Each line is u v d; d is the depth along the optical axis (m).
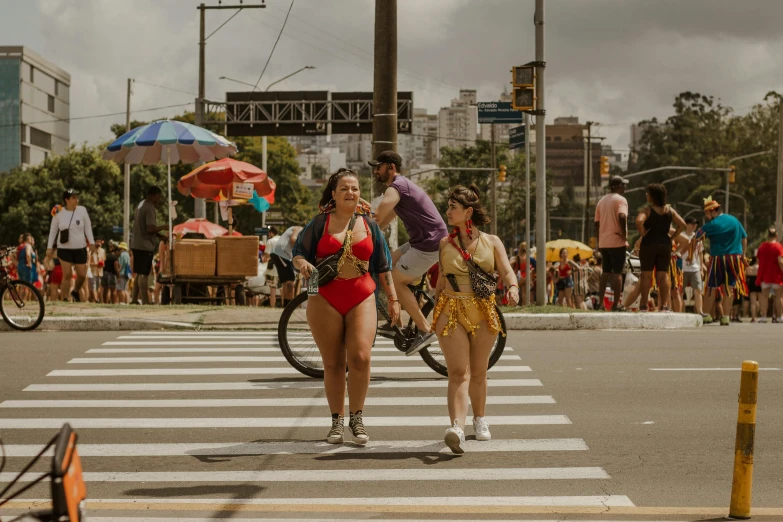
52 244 22.00
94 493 7.93
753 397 7.20
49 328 17.78
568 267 32.97
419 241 12.06
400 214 12.09
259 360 14.26
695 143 137.88
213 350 15.16
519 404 11.26
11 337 16.66
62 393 11.96
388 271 9.54
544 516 7.27
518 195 113.75
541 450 9.29
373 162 12.34
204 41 48.56
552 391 11.94
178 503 7.62
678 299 20.45
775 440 9.58
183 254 24.34
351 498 7.79
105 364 13.88
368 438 9.73
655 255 19.64
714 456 9.05
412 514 7.32
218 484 8.20
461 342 9.20
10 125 178.50
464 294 9.23
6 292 17.62
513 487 8.09
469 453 9.20
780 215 57.50
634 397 11.57
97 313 18.70
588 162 89.25
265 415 10.83
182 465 8.84
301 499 7.75
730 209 119.00
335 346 9.43
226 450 9.36
